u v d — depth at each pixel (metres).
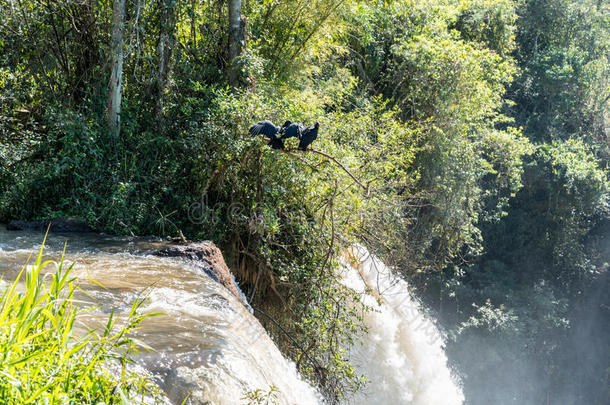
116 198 10.82
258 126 7.61
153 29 13.81
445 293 25.55
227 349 5.77
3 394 3.35
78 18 13.66
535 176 28.88
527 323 26.48
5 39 13.88
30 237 9.34
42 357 3.75
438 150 20.86
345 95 20.27
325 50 18.86
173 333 5.86
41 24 13.92
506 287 27.58
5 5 13.67
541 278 28.66
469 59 20.86
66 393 3.62
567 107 32.16
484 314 25.47
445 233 22.17
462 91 20.98
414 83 21.69
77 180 11.28
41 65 13.69
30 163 11.88
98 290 6.78
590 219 30.75
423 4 23.39
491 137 22.70
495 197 28.09
